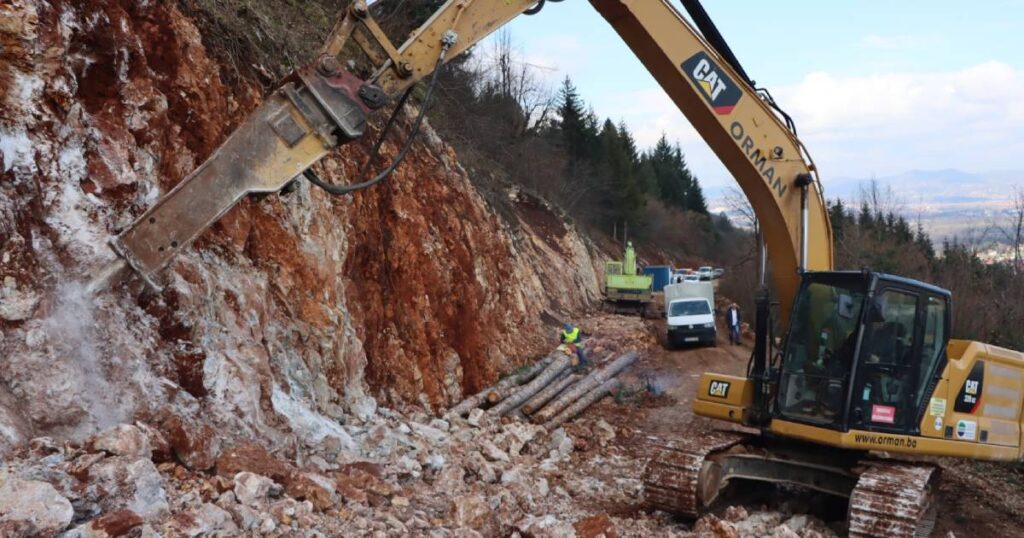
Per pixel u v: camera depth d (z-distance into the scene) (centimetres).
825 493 977
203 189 648
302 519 581
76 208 654
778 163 970
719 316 3591
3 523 422
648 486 901
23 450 514
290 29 1278
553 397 1642
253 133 652
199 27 1000
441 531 652
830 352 909
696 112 937
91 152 709
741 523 859
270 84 1114
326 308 1034
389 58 690
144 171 783
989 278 2827
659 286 4772
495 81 4812
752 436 1015
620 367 2048
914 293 902
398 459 871
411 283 1378
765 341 968
